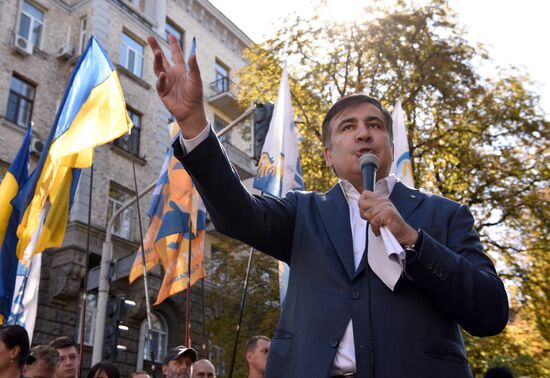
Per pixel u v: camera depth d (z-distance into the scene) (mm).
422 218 2049
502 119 16500
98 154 19594
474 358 15102
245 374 16047
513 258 16359
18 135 18312
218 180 1906
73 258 17422
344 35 17172
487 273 1868
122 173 20281
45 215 7324
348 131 2195
